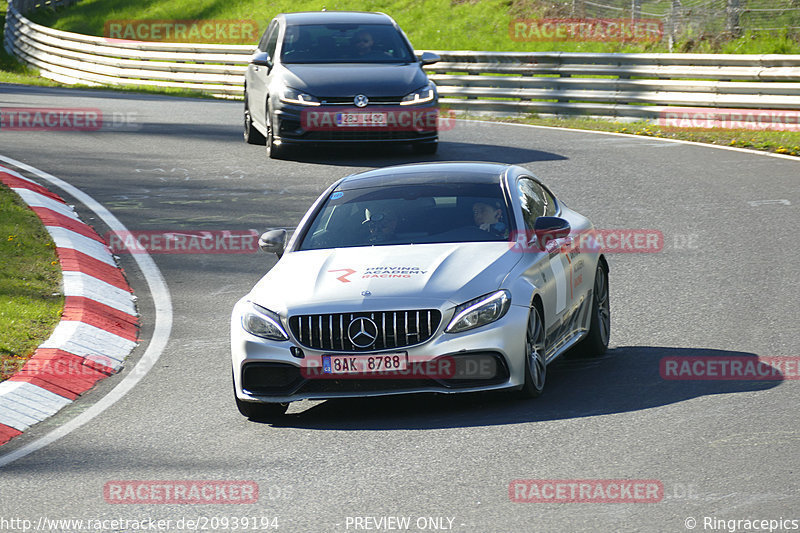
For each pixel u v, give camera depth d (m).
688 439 21.36
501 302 24.59
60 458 23.11
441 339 24.11
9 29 157.62
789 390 24.36
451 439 22.61
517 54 81.56
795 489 18.23
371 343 24.19
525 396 25.42
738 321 31.42
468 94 84.06
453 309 24.31
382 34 63.38
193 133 71.38
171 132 71.75
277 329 24.75
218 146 66.25
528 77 80.62
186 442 23.80
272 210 49.53
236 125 75.56
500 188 28.84
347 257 26.55
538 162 59.00
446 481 19.89
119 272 41.12
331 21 64.06
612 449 21.06
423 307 24.19
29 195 49.06
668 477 19.25
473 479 19.89
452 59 85.94
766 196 49.19
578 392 25.83
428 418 24.62
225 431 24.56
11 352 30.72
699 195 50.03
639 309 33.97
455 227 27.42
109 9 172.88
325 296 24.81
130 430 25.00
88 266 40.28
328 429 24.30
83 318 34.22
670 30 100.50
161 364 30.92
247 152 64.12
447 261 25.75
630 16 111.06
